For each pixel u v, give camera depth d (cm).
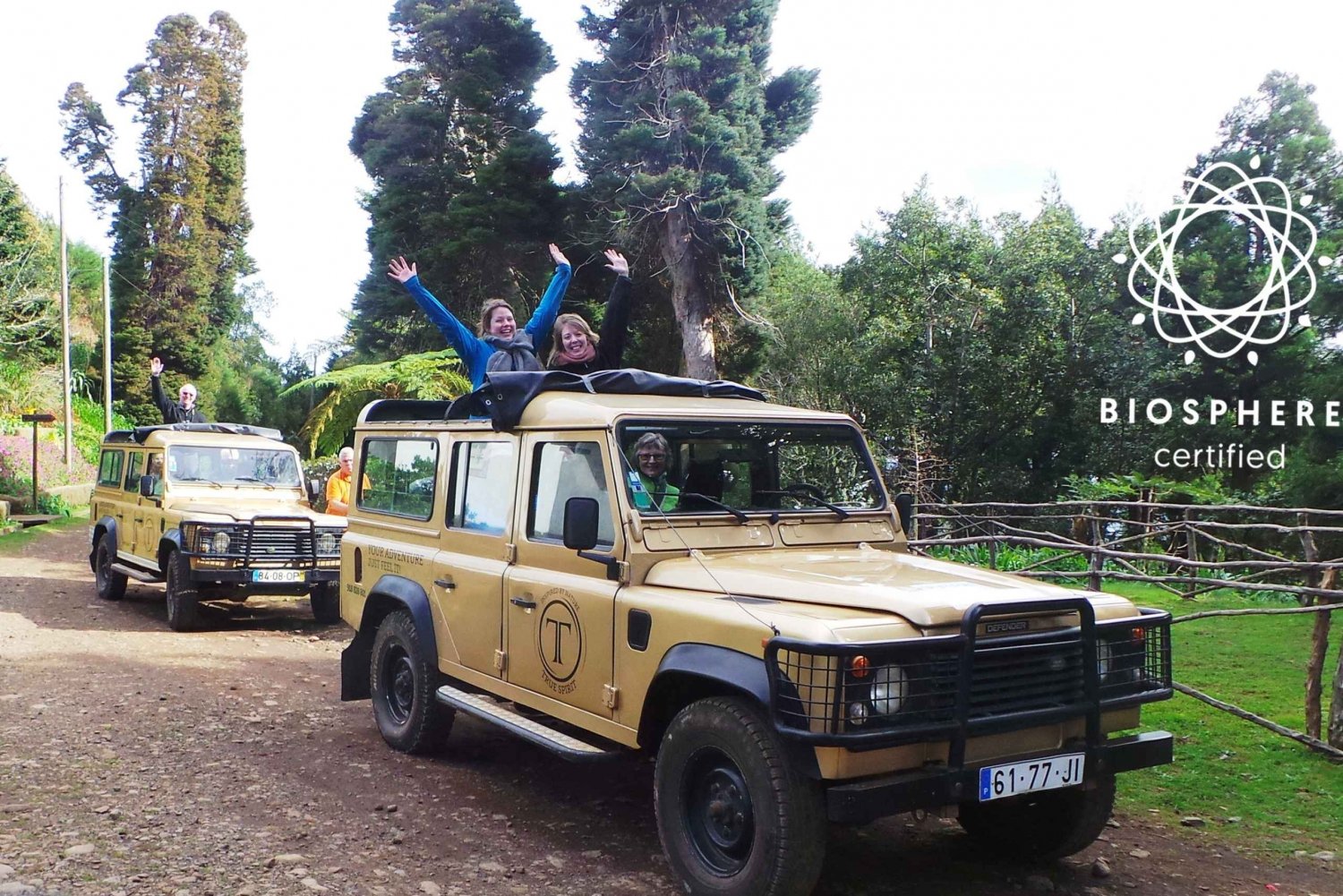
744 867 400
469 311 2620
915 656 386
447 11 2661
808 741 368
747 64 2286
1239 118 2294
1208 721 731
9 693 770
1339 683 655
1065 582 1101
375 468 723
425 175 2695
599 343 695
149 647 980
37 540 1942
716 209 2169
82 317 4309
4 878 434
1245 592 1225
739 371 2439
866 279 2453
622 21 2348
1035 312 2183
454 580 601
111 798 547
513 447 570
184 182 4488
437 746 645
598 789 600
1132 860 504
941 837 530
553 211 2495
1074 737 429
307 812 541
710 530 497
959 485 2234
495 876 465
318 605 1162
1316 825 552
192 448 1191
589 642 488
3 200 3041
